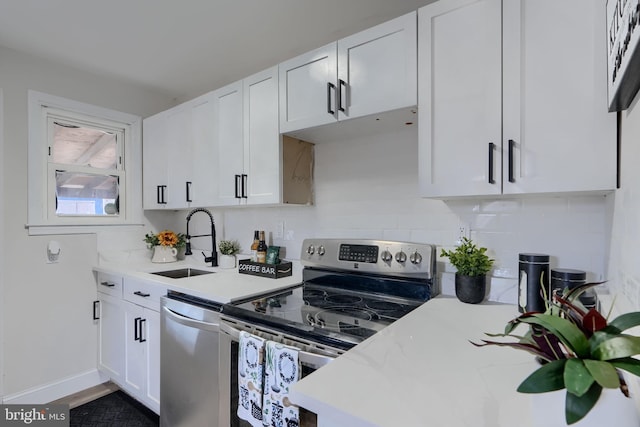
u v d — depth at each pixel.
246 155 1.96
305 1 1.69
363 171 1.86
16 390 2.12
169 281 1.88
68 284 2.36
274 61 2.31
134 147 2.73
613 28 0.81
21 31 1.92
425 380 0.75
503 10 1.15
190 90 2.82
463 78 1.23
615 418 0.46
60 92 2.33
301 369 1.11
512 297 1.39
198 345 1.53
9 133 2.10
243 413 1.24
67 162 2.42
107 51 2.16
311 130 1.73
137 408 2.19
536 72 1.09
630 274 0.80
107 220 2.61
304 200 2.00
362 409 0.63
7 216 2.09
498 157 1.16
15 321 2.12
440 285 1.58
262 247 2.12
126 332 2.17
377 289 1.62
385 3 1.71
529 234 1.39
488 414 0.62
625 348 0.46
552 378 0.49
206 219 2.76
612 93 0.82
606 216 1.17
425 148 1.31
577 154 1.02
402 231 1.73
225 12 1.77
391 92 1.39
